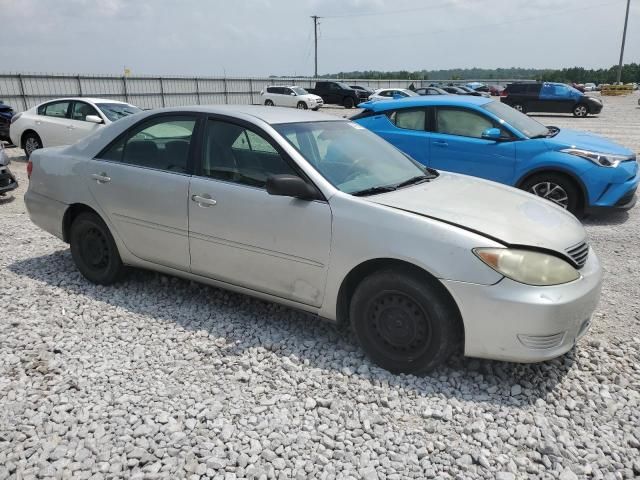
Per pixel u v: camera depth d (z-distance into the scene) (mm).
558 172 6746
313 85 50656
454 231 2984
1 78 26250
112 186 4230
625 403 2988
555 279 2939
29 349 3527
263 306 4227
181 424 2754
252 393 3039
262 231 3520
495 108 7340
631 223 6855
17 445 2592
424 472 2447
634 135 17641
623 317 4094
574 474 2438
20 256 5387
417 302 3068
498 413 2877
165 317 4023
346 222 3211
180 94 36531
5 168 7945
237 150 3729
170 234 3990
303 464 2479
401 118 7734
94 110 11289
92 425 2736
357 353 3488
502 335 2908
